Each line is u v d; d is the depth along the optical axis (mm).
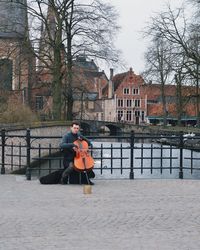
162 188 12852
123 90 113562
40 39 42844
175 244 7184
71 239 7457
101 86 119938
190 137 15172
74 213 9469
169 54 41875
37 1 42375
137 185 13375
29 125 30734
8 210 9750
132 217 9141
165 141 15797
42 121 38469
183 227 8352
